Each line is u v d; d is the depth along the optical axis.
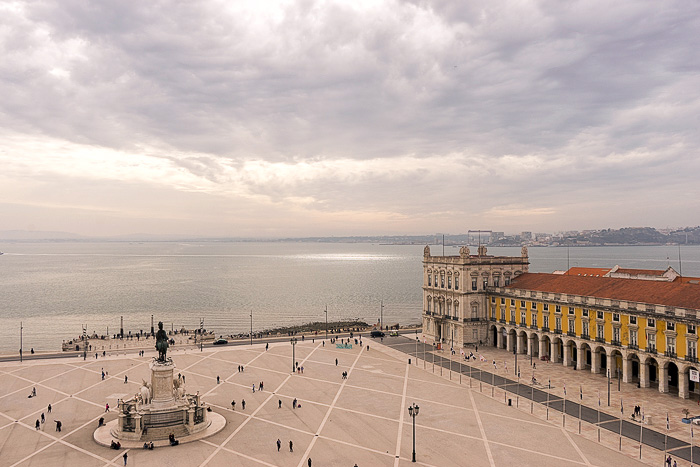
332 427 70.50
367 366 106.44
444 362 109.44
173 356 116.50
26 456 60.19
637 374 96.50
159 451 61.81
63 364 108.25
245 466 57.75
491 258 126.44
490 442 65.00
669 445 63.50
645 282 95.81
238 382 93.62
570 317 103.00
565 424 71.38
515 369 101.50
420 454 61.31
